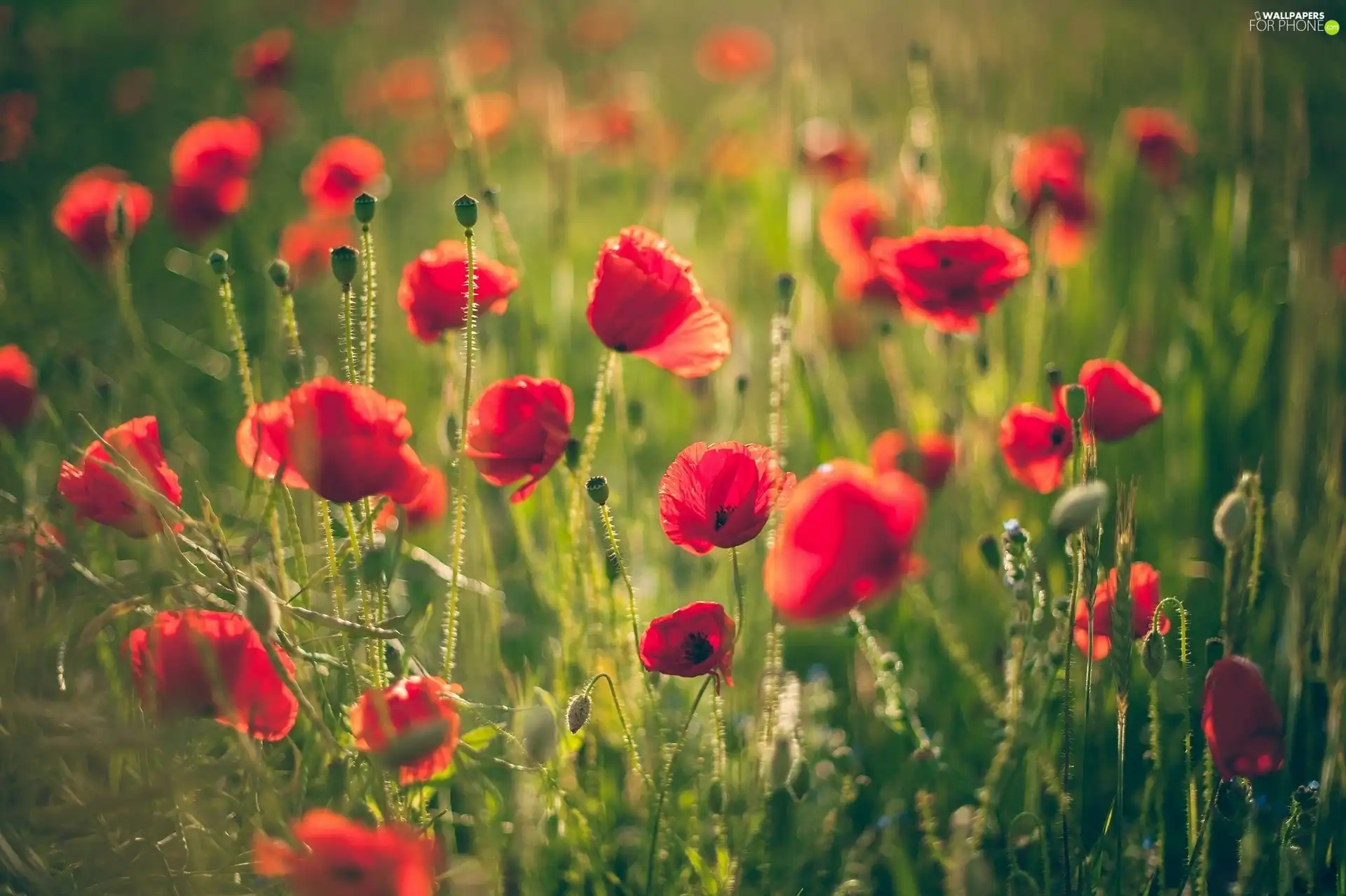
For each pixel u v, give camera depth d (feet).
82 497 5.36
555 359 6.68
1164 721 6.08
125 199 6.16
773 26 15.37
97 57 13.83
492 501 6.75
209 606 5.43
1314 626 5.74
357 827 4.99
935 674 6.27
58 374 6.25
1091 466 5.41
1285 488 6.19
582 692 5.37
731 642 5.33
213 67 14.12
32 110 10.43
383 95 12.59
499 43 13.60
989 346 6.62
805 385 6.22
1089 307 7.45
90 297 8.31
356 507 5.77
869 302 7.23
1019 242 6.02
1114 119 10.00
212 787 5.38
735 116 11.77
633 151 10.83
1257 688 5.20
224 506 6.55
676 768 5.89
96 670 5.67
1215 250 6.89
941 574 6.57
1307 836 5.65
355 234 7.64
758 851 5.77
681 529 5.31
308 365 6.66
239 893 5.32
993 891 5.36
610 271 5.48
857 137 9.14
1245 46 7.10
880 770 6.05
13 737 5.25
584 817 5.60
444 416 5.93
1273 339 6.78
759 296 8.74
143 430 5.42
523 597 6.43
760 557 6.19
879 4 11.16
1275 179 7.41
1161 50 10.74
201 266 8.89
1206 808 5.41
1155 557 6.49
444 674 5.50
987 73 9.44
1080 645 5.56
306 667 5.43
